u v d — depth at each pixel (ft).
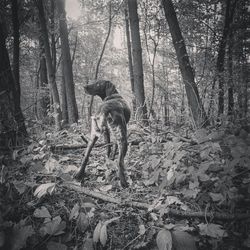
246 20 11.84
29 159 5.26
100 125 4.93
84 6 14.55
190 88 8.51
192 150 5.28
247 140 4.83
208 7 12.54
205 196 4.62
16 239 3.72
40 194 4.32
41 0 10.25
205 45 13.20
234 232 4.21
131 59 15.11
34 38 14.42
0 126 5.78
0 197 4.50
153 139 6.31
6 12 9.89
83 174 5.17
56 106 9.43
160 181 5.29
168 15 8.69
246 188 4.80
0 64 5.94
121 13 15.42
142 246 4.00
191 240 3.78
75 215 4.19
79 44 18.86
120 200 4.64
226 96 12.87
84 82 20.16
